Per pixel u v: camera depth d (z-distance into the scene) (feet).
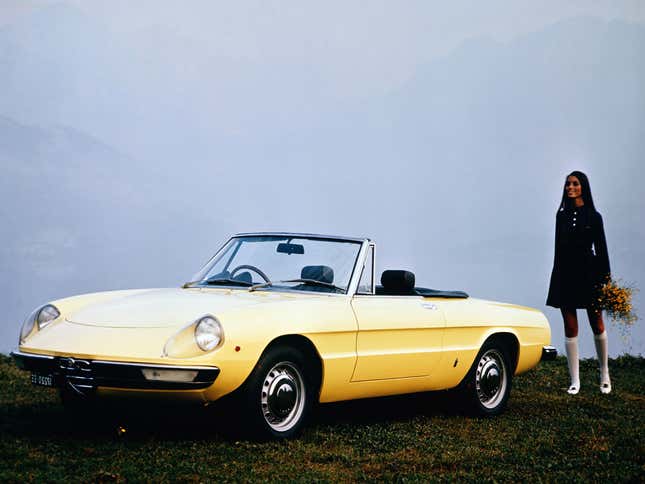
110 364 15.49
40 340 16.92
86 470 14.10
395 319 19.53
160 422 18.71
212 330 15.79
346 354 18.26
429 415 21.99
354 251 20.08
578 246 26.30
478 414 22.13
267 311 16.81
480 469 15.89
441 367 20.93
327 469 15.30
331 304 18.34
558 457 17.15
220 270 20.83
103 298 19.20
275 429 17.03
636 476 15.46
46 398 21.49
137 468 14.40
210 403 16.26
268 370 16.75
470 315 21.88
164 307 17.31
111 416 19.20
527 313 24.30
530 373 31.60
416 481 14.46
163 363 15.34
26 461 14.43
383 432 19.02
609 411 23.75
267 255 20.56
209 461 15.17
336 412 21.58
